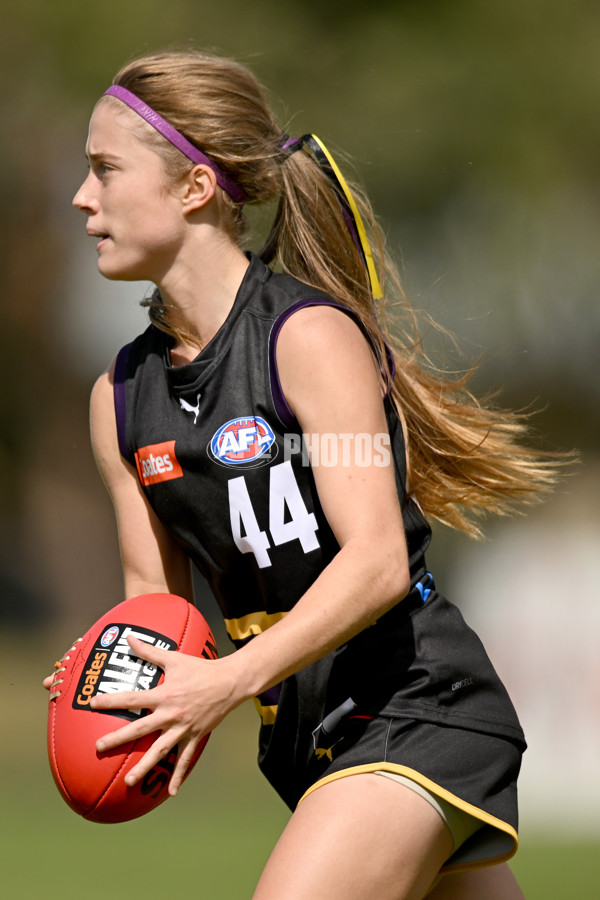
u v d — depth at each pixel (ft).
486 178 153.38
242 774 117.70
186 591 33.45
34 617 210.38
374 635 28.86
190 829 78.89
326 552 29.04
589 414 168.96
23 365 197.16
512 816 28.25
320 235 31.78
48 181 181.88
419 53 152.15
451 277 152.46
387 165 148.77
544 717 108.88
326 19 152.46
